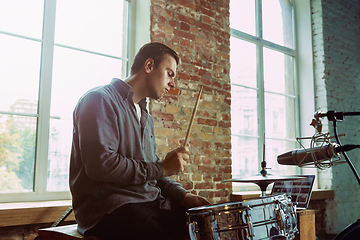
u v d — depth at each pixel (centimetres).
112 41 301
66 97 271
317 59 457
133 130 155
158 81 165
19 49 252
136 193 146
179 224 156
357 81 494
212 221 132
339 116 175
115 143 141
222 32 346
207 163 315
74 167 152
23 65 253
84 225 142
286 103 451
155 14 297
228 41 350
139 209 140
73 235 141
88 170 134
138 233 132
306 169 452
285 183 274
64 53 273
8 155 240
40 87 258
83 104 143
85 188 143
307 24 469
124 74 305
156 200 158
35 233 216
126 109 154
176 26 309
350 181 455
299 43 475
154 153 178
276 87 444
